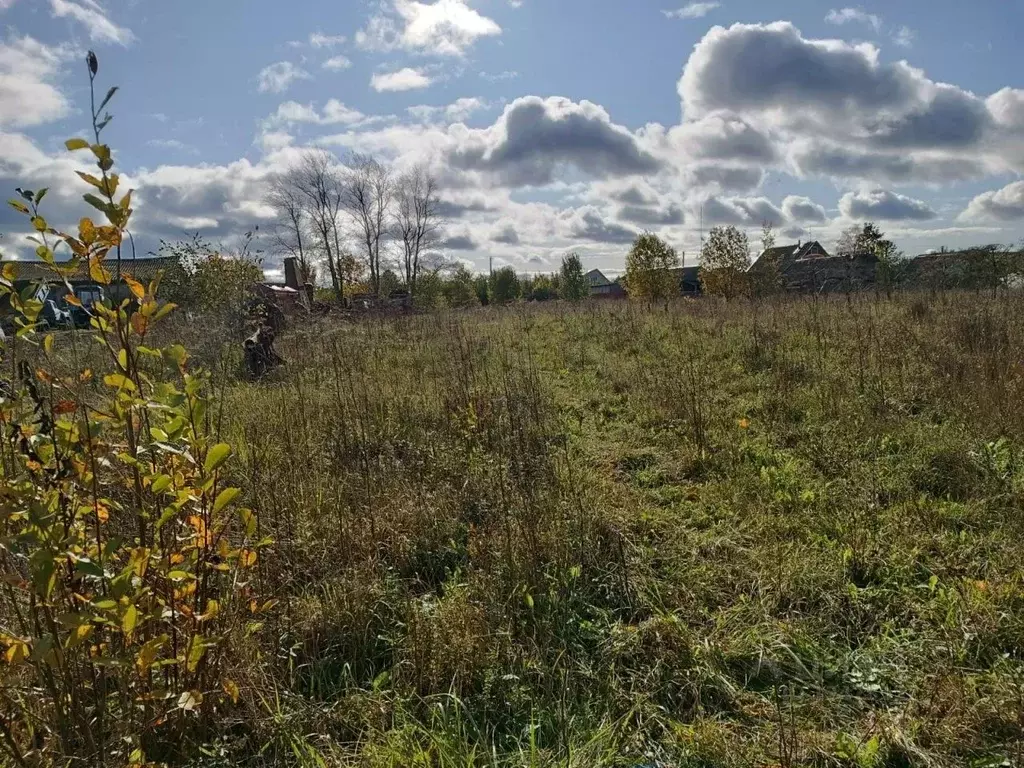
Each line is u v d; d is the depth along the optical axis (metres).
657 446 5.15
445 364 7.90
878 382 5.84
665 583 3.18
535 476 4.21
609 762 2.14
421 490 4.02
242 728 2.29
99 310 1.88
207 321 8.38
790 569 3.18
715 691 2.50
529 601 2.90
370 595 2.99
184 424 1.93
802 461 4.54
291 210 41.62
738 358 7.69
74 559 1.70
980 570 3.12
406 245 46.62
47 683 1.87
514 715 2.41
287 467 4.17
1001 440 4.35
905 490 3.98
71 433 1.88
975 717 2.24
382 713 2.37
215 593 2.44
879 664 2.59
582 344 9.62
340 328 11.64
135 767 1.86
